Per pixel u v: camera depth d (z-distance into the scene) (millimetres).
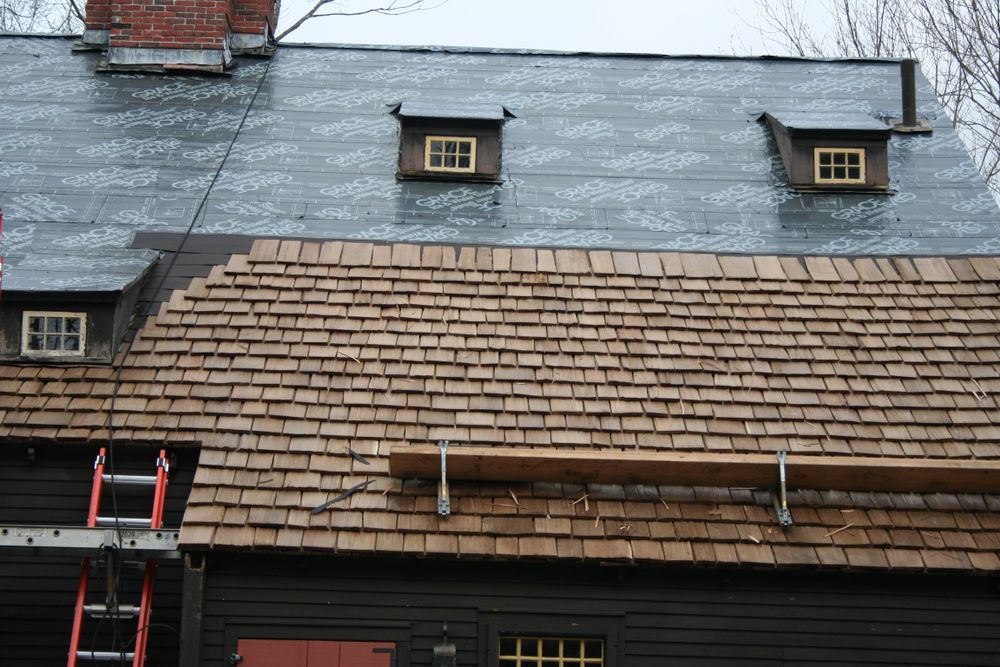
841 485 11844
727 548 11477
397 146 16078
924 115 17406
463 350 13000
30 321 12703
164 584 11891
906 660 11555
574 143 16406
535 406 12484
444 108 16094
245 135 16109
